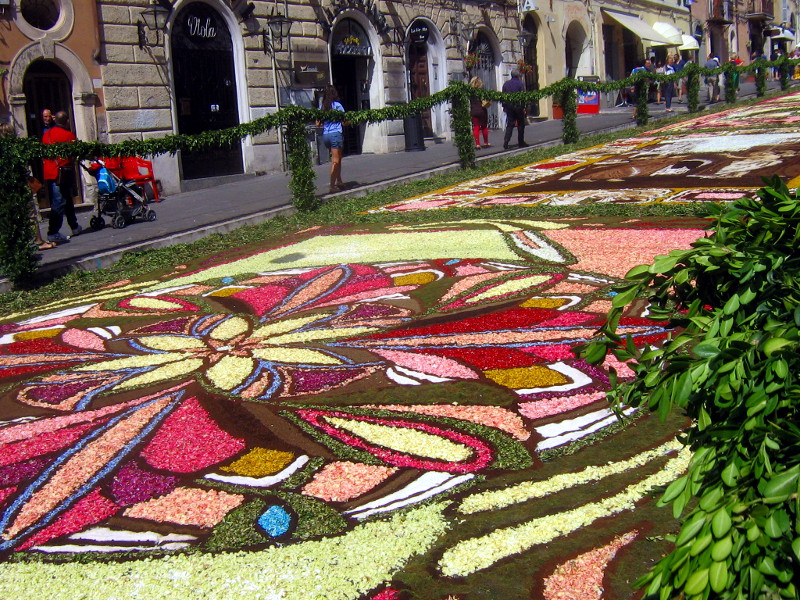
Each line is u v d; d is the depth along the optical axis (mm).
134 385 5766
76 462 4512
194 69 18656
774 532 1652
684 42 40750
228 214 13508
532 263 8523
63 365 6496
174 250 11258
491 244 9648
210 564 3318
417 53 25828
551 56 31969
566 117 20344
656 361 2221
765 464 1742
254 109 19812
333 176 15219
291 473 4129
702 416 2047
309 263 9570
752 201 2314
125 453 4574
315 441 4484
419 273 8508
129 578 3283
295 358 6020
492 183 15125
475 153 18641
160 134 17609
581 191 13086
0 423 5297
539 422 4520
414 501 3717
